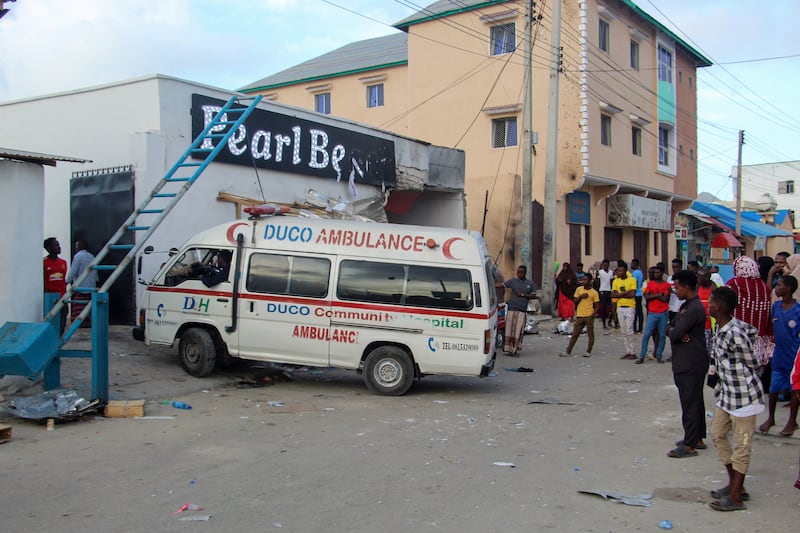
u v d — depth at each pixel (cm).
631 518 507
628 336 1377
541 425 812
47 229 1398
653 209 3069
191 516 496
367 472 612
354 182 1742
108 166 1330
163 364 1074
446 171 2105
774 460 665
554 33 1980
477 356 959
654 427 804
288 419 820
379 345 991
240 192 1428
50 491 547
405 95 3156
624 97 2789
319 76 3419
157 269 1255
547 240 2017
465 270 971
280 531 471
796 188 6038
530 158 2014
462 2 2772
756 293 816
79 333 1182
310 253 1013
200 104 1343
